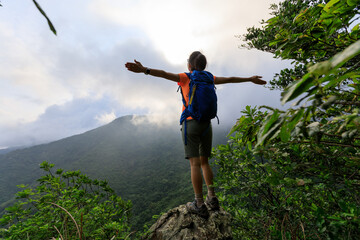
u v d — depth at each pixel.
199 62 2.10
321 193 1.60
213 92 1.97
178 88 2.15
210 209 2.22
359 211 1.06
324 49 1.43
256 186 1.83
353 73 0.53
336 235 1.08
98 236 2.25
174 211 2.38
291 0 2.62
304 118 0.65
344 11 1.02
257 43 3.14
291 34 1.35
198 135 2.04
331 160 1.27
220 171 2.37
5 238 2.00
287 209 1.58
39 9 0.27
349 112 0.90
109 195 3.34
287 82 3.15
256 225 2.06
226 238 1.93
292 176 1.43
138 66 1.77
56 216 2.37
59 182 2.96
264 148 1.14
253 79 2.37
